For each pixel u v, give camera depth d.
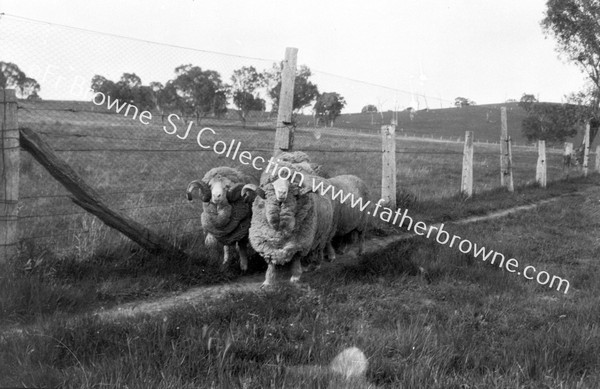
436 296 6.99
